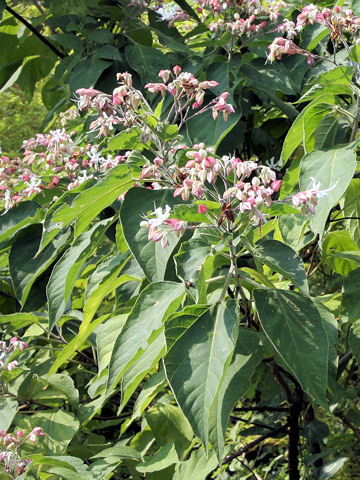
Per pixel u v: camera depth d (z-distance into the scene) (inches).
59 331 120.2
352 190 96.7
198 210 71.5
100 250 128.5
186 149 84.1
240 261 108.8
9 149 254.1
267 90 117.4
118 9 135.0
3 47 156.1
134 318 74.8
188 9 137.4
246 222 72.6
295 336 71.1
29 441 107.3
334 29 86.1
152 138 83.7
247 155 143.2
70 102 140.2
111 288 96.2
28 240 118.0
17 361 117.3
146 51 125.4
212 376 66.8
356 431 135.3
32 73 164.9
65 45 130.6
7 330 123.2
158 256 80.4
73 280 94.7
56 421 109.9
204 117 109.6
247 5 110.4
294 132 92.4
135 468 100.7
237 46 126.6
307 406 130.2
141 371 74.9
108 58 127.3
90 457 110.2
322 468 116.8
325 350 70.1
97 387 108.2
